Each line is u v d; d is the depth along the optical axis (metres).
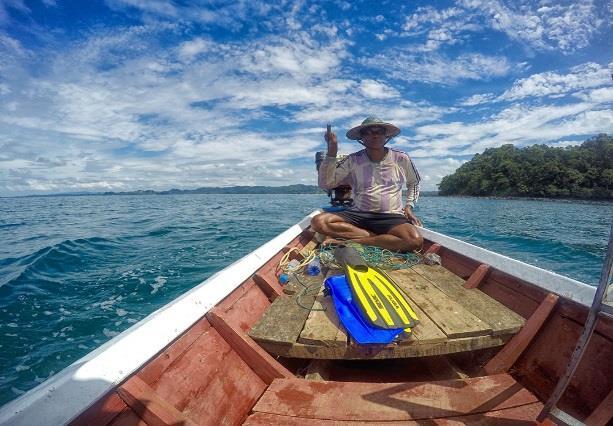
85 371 1.16
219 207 24.30
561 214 20.80
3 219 15.66
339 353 1.79
